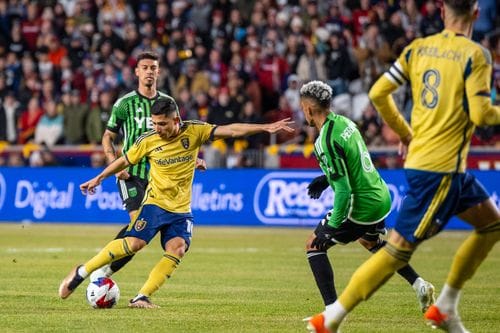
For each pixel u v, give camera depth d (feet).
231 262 113.50
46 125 195.93
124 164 72.74
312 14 203.51
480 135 174.91
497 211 55.36
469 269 55.72
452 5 53.78
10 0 227.20
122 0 223.30
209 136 73.00
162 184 72.64
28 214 183.42
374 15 196.03
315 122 67.77
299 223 169.68
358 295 53.72
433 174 52.95
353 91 191.42
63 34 221.46
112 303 72.64
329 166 66.39
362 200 67.67
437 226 53.78
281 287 88.79
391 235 54.49
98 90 196.24
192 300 78.59
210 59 204.13
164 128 71.51
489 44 190.70
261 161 177.58
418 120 53.78
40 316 67.62
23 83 211.82
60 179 182.09
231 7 215.10
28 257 117.19
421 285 70.08
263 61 198.08
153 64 86.28
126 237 71.92
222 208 174.91
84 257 117.39
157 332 60.13
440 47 53.42
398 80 54.65
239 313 70.23
